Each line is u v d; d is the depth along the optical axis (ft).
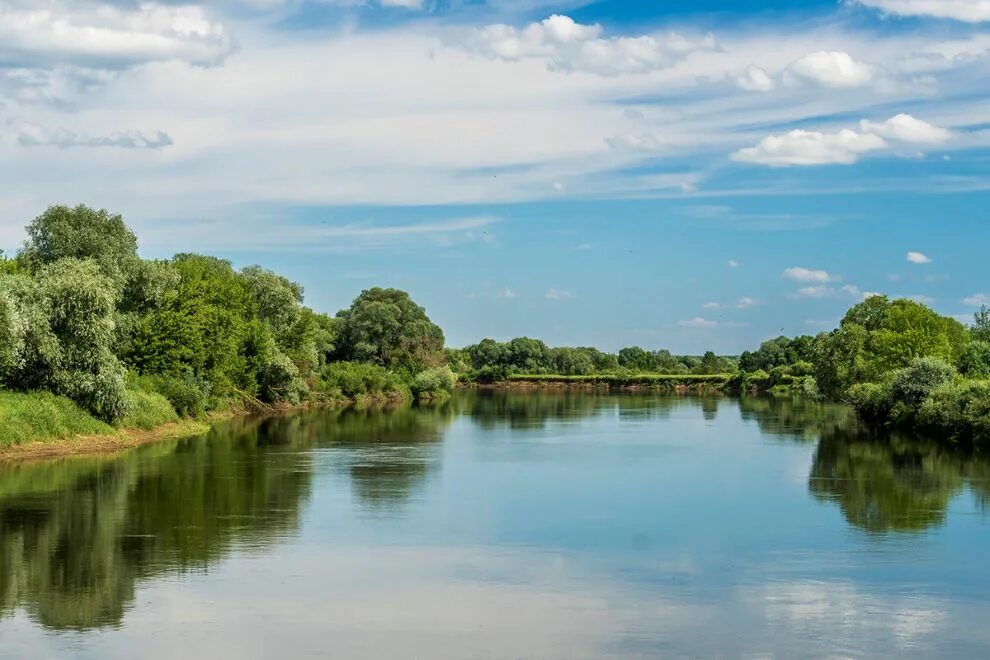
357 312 499.10
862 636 76.38
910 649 73.46
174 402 252.62
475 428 279.28
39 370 198.18
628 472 171.32
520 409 391.65
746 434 255.91
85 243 247.29
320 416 324.60
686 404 439.63
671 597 87.30
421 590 88.99
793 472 170.60
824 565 98.89
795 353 645.92
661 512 129.39
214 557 100.73
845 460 188.85
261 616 80.59
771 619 80.64
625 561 100.73
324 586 89.86
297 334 381.81
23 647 72.38
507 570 96.63
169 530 113.70
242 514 124.36
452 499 138.92
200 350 277.03
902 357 331.16
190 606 83.15
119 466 170.09
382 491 145.79
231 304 330.54
